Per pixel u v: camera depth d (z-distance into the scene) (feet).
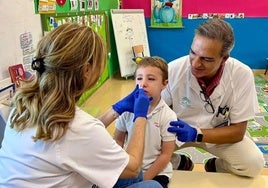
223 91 4.47
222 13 16.25
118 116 3.92
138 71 3.97
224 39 3.75
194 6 16.30
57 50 2.47
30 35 5.41
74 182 2.62
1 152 2.75
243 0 15.94
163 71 4.00
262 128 9.14
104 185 2.62
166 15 16.51
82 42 2.52
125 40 14.90
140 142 3.09
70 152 2.48
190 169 5.82
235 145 4.79
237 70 4.43
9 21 4.71
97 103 10.88
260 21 16.17
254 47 16.58
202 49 3.78
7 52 4.69
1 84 4.42
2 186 2.60
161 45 17.08
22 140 2.59
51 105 2.45
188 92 4.65
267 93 12.78
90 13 11.53
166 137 4.00
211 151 5.22
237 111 4.50
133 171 2.82
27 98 2.59
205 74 4.04
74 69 2.52
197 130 4.20
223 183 4.48
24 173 2.53
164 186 3.95
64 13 8.70
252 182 4.56
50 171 2.49
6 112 4.10
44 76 2.55
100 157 2.58
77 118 2.55
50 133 2.44
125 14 15.10
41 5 6.31
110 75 14.69
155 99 3.95
